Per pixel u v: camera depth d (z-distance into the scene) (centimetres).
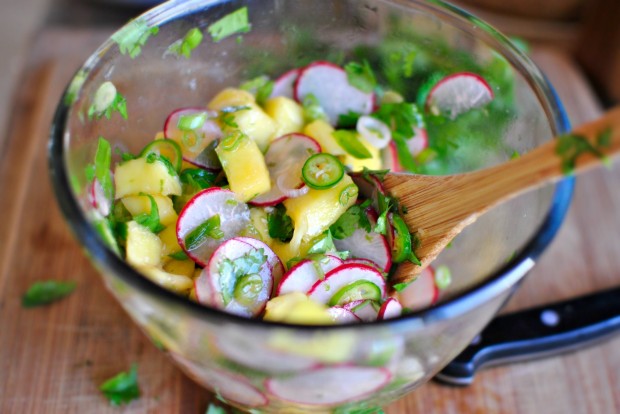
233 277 34
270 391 32
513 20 65
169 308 28
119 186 37
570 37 65
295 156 39
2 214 47
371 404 34
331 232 38
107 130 37
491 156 40
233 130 39
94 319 42
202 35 40
